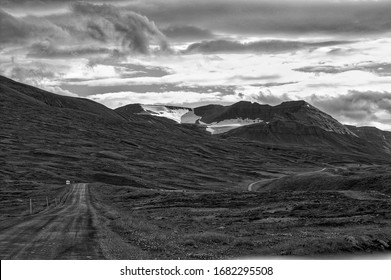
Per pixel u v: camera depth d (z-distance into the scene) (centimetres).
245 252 3059
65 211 6969
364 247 3247
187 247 3272
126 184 19488
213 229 4816
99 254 2786
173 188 19288
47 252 2847
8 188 14725
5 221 5319
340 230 4512
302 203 7031
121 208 8188
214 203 8062
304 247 3094
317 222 5128
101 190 13150
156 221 5722
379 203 6450
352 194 8144
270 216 5972
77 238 3541
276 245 3306
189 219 5919
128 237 3712
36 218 5659
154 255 2855
